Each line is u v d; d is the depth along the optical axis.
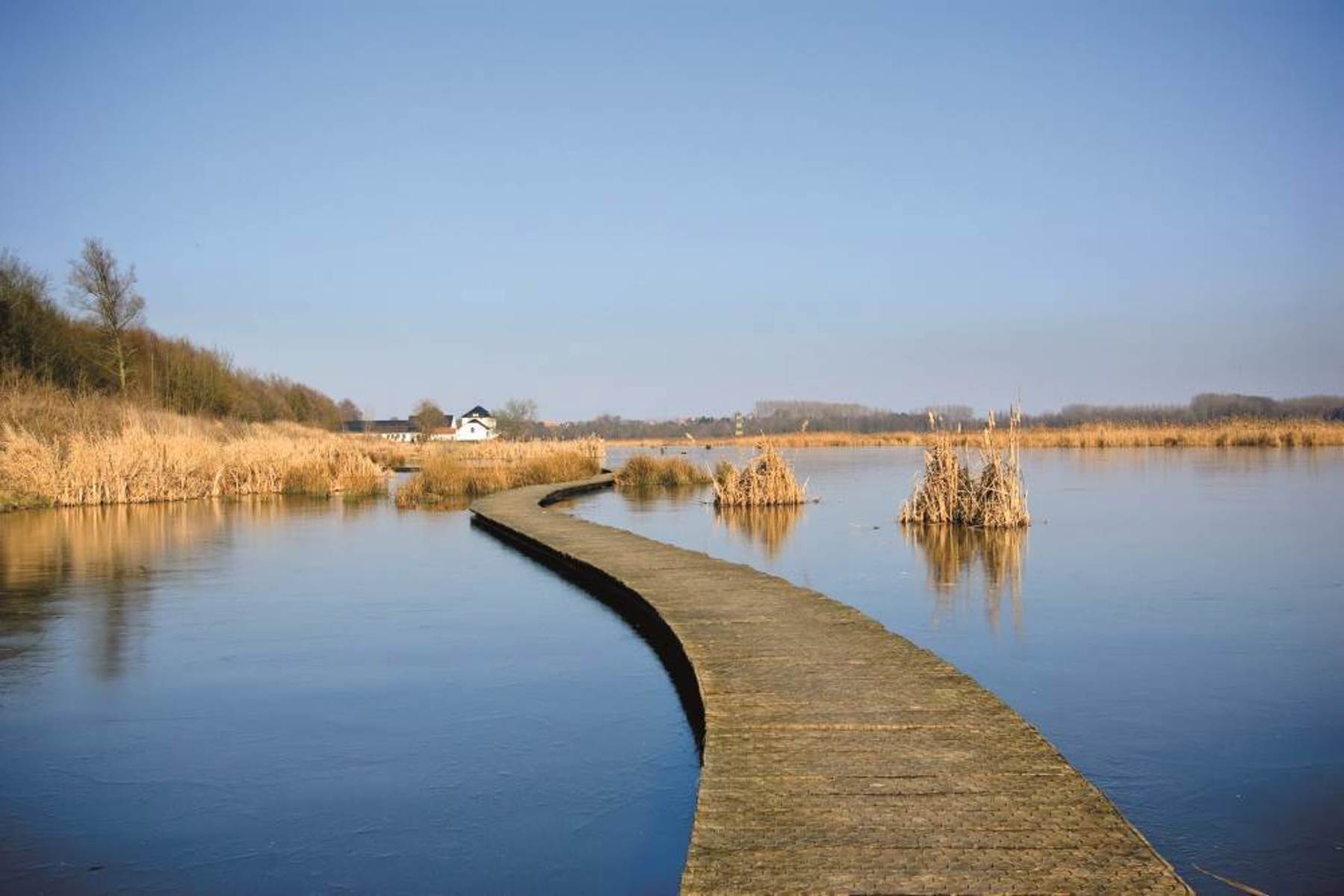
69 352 48.31
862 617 10.59
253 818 6.55
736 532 20.97
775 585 12.68
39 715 8.55
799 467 48.19
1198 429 61.19
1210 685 9.29
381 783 7.10
